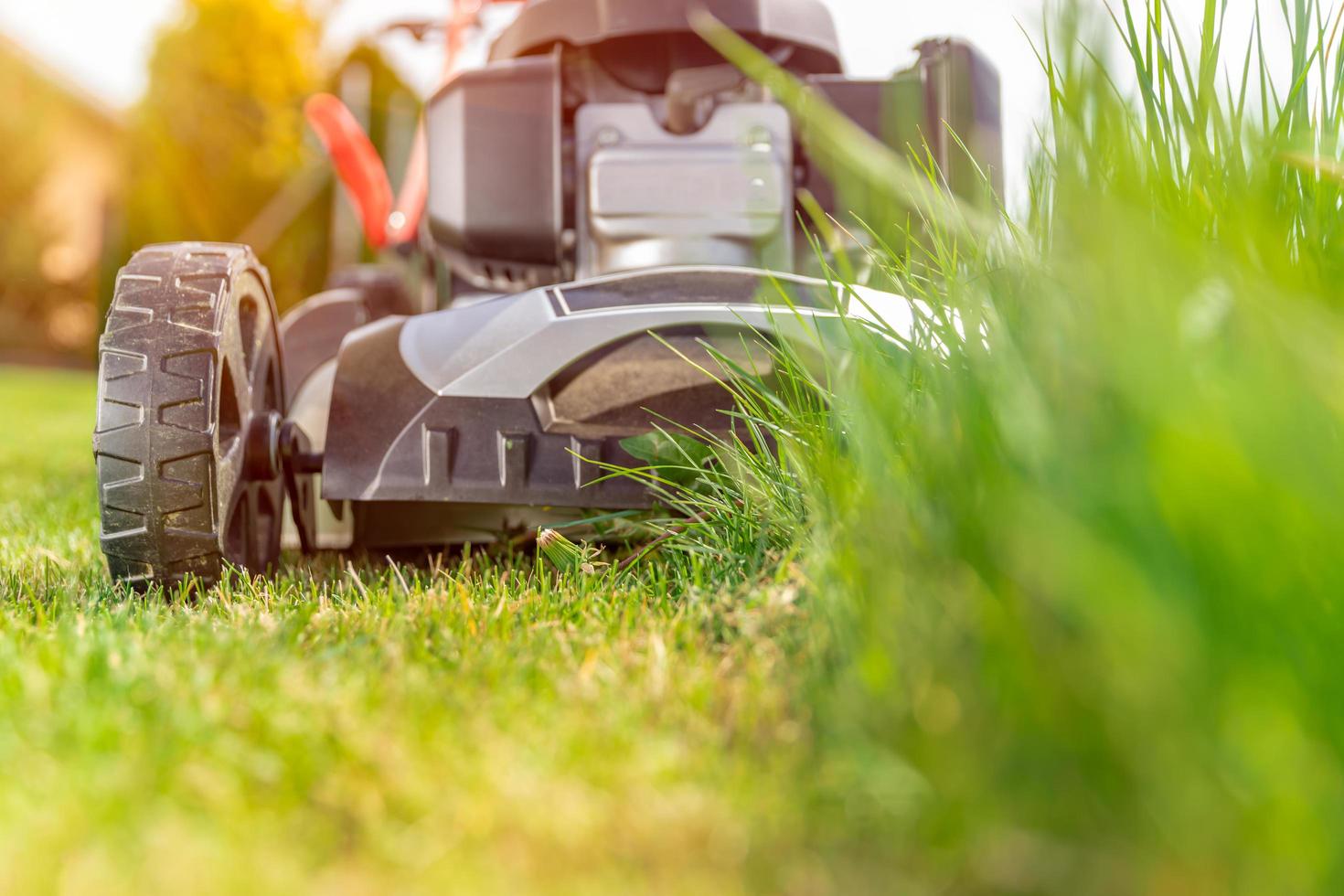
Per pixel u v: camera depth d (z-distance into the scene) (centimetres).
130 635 144
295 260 1712
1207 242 106
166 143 1842
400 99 948
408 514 227
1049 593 80
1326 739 68
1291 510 69
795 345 196
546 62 245
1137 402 74
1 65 1748
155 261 197
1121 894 72
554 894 79
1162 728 69
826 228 153
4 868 79
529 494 197
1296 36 120
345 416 202
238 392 198
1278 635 69
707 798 91
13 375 1673
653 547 187
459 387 199
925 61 238
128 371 182
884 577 105
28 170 1748
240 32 1834
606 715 112
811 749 99
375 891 80
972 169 232
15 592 191
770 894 80
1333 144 121
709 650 140
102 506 181
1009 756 78
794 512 167
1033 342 99
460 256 254
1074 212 88
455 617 158
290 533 267
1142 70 117
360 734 104
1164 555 70
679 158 243
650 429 198
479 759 100
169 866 79
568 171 256
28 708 111
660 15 248
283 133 1836
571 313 201
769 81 105
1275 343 76
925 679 91
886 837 84
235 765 98
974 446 101
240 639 141
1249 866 67
